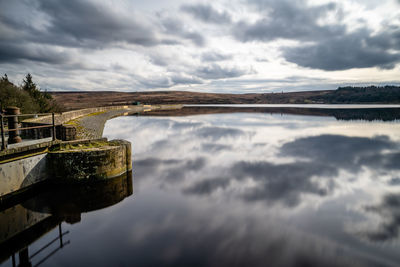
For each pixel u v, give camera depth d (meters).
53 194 9.51
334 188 10.77
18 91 22.70
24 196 8.74
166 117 50.31
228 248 6.70
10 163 8.27
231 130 29.61
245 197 9.73
